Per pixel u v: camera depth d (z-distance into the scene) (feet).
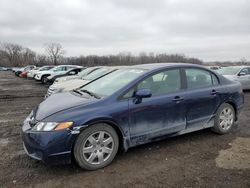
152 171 11.79
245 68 42.16
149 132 13.46
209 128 17.24
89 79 32.14
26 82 73.51
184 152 13.91
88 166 11.78
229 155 13.46
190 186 10.49
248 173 11.50
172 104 14.11
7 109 27.63
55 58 279.28
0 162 12.80
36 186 10.58
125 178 11.19
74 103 12.38
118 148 12.90
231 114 17.31
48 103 13.21
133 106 12.80
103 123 12.09
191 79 15.56
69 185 10.66
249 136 16.58
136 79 13.50
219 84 16.81
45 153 10.97
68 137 11.18
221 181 10.84
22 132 12.05
